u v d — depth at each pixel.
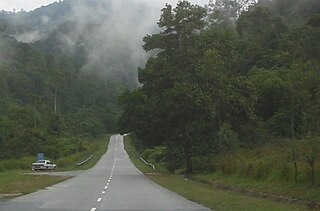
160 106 44.91
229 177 30.94
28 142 81.00
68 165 75.25
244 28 102.62
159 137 48.28
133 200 19.72
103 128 166.62
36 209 15.98
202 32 49.28
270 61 76.50
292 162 23.09
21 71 149.62
